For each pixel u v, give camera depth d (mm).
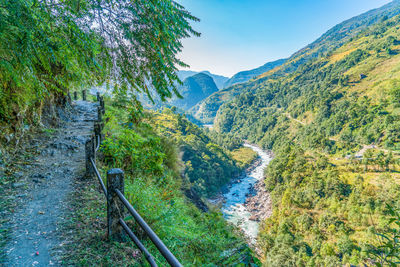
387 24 192875
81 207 2961
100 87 4246
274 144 130750
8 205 2814
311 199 57344
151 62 3086
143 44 2932
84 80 4254
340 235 42312
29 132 5414
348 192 56781
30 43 2102
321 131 116188
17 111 4629
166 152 7949
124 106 10898
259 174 87875
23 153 4570
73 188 3535
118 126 7449
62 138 6148
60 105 8672
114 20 2822
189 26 2914
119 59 3232
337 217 48250
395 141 83562
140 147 5422
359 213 45781
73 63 3525
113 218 2234
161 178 5031
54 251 2055
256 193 69250
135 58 3172
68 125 8125
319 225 47688
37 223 2510
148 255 1792
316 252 40531
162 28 2717
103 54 3254
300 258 38688
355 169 70562
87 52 2881
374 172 66812
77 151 5594
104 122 7117
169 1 2635
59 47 2502
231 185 75312
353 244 38938
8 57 2375
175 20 2756
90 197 3287
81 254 2037
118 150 4734
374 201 49250
